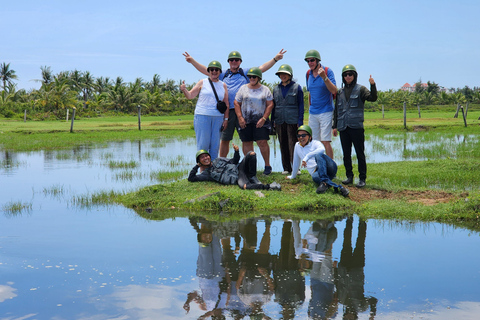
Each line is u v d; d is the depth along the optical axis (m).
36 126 37.53
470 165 11.76
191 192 8.52
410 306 3.88
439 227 6.49
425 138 23.58
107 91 90.88
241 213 7.48
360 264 4.94
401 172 11.44
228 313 3.77
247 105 9.25
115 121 51.97
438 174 10.91
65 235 6.15
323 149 8.41
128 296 4.12
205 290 4.26
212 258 5.15
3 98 66.50
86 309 3.86
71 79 87.06
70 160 15.60
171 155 17.34
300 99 9.31
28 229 6.47
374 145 20.11
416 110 80.88
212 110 9.22
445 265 4.88
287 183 8.94
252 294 4.16
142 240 5.89
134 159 15.93
